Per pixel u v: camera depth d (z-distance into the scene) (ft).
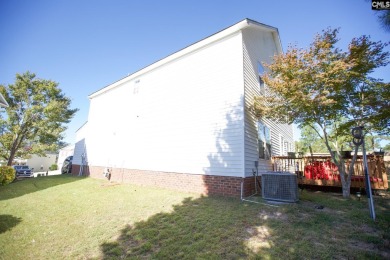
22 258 9.78
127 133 36.73
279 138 38.65
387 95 20.80
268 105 24.41
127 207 18.04
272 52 38.37
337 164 22.09
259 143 26.43
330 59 20.63
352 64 19.03
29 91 58.08
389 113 20.13
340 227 11.92
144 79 35.70
